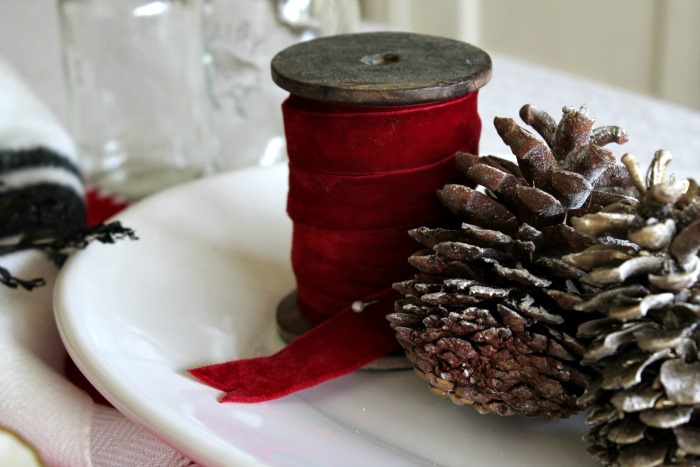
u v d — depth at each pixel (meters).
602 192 0.41
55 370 0.44
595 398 0.37
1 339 0.44
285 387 0.42
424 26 1.20
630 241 0.38
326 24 0.63
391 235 0.44
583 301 0.38
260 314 0.48
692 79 0.96
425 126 0.43
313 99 0.43
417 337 0.40
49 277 0.49
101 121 0.67
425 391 0.44
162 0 0.65
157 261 0.50
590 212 0.40
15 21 0.91
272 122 0.65
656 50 0.98
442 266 0.40
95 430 0.41
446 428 0.42
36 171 0.54
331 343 0.44
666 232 0.36
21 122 0.55
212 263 0.50
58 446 0.40
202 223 0.53
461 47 0.46
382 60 0.45
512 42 1.13
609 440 0.37
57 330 0.46
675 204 0.38
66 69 0.67
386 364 0.45
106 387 0.40
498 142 0.62
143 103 0.67
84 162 0.67
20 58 0.82
